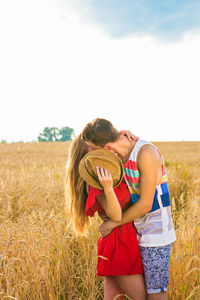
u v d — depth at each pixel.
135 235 2.03
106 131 1.97
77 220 2.51
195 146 41.47
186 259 2.64
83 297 2.65
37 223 3.57
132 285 2.03
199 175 8.46
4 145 42.06
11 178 7.68
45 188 6.27
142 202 1.91
